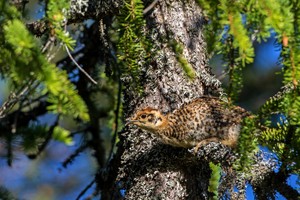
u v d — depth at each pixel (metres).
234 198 9.52
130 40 9.05
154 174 10.02
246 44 7.43
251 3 7.47
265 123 8.29
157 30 10.51
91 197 11.54
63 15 8.05
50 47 8.12
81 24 12.51
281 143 8.82
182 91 10.34
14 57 7.38
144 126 10.22
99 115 12.76
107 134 14.25
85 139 12.89
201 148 9.87
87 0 10.52
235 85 8.05
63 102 7.39
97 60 12.66
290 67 7.73
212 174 9.78
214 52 11.04
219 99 10.43
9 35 7.29
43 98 12.42
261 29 7.53
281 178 9.34
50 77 7.34
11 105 8.20
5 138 8.89
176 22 10.62
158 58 10.38
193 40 10.62
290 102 7.92
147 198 9.92
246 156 8.26
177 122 10.14
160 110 10.30
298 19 7.59
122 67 10.27
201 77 10.53
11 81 7.70
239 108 10.32
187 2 10.74
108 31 11.32
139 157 10.20
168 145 10.19
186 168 10.03
